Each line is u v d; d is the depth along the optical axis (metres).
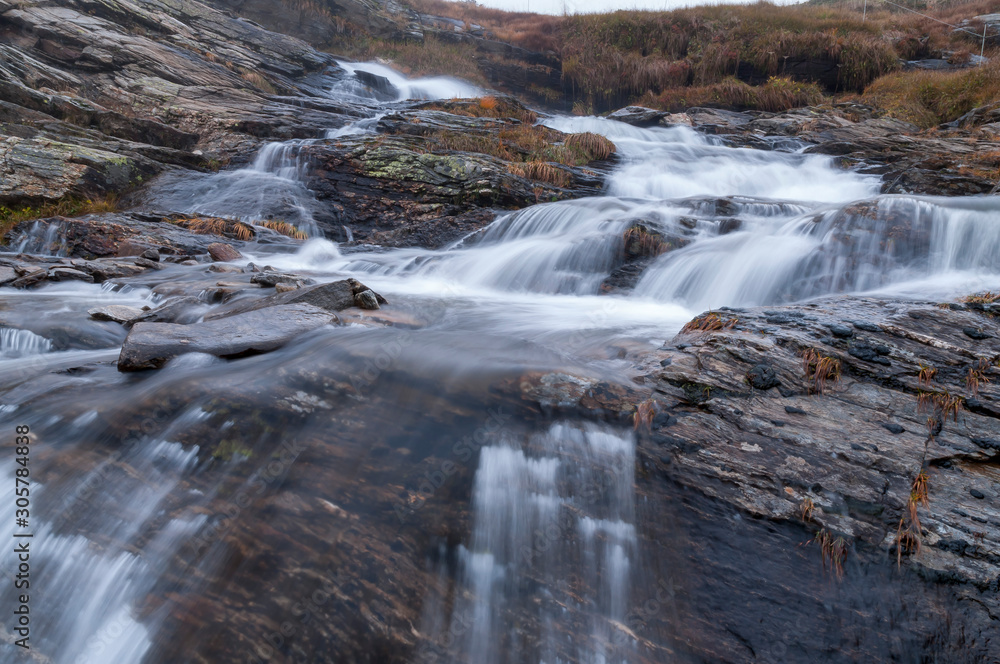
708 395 3.53
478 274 9.05
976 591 2.58
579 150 15.73
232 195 12.54
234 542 3.02
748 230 8.85
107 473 3.42
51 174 11.44
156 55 17.73
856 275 6.89
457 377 3.82
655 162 15.79
